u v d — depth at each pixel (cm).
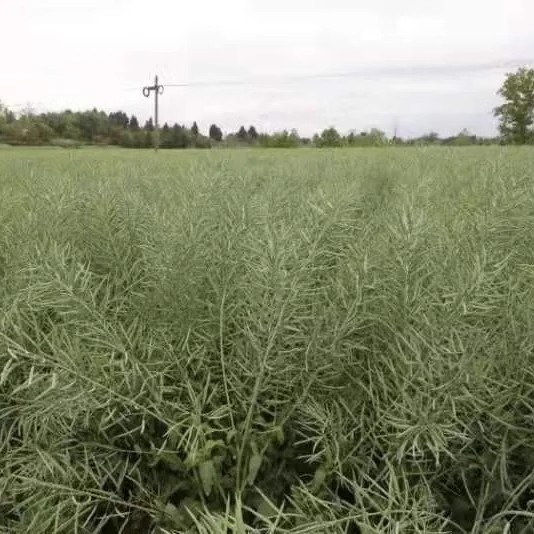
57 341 159
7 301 185
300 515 127
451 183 393
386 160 642
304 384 174
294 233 212
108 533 173
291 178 457
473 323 174
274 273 154
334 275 216
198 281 195
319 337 166
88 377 155
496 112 4772
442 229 214
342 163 616
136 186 385
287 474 169
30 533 143
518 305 168
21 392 178
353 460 158
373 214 301
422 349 150
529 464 153
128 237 251
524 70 4594
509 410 163
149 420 176
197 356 179
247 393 179
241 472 164
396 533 114
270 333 157
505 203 227
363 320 170
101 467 164
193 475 168
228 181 293
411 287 168
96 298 206
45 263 165
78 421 172
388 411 150
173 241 191
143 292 217
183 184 319
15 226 273
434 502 142
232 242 195
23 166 541
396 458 144
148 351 175
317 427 178
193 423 155
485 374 144
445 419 140
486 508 155
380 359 171
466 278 152
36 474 155
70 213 271
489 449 149
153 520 165
